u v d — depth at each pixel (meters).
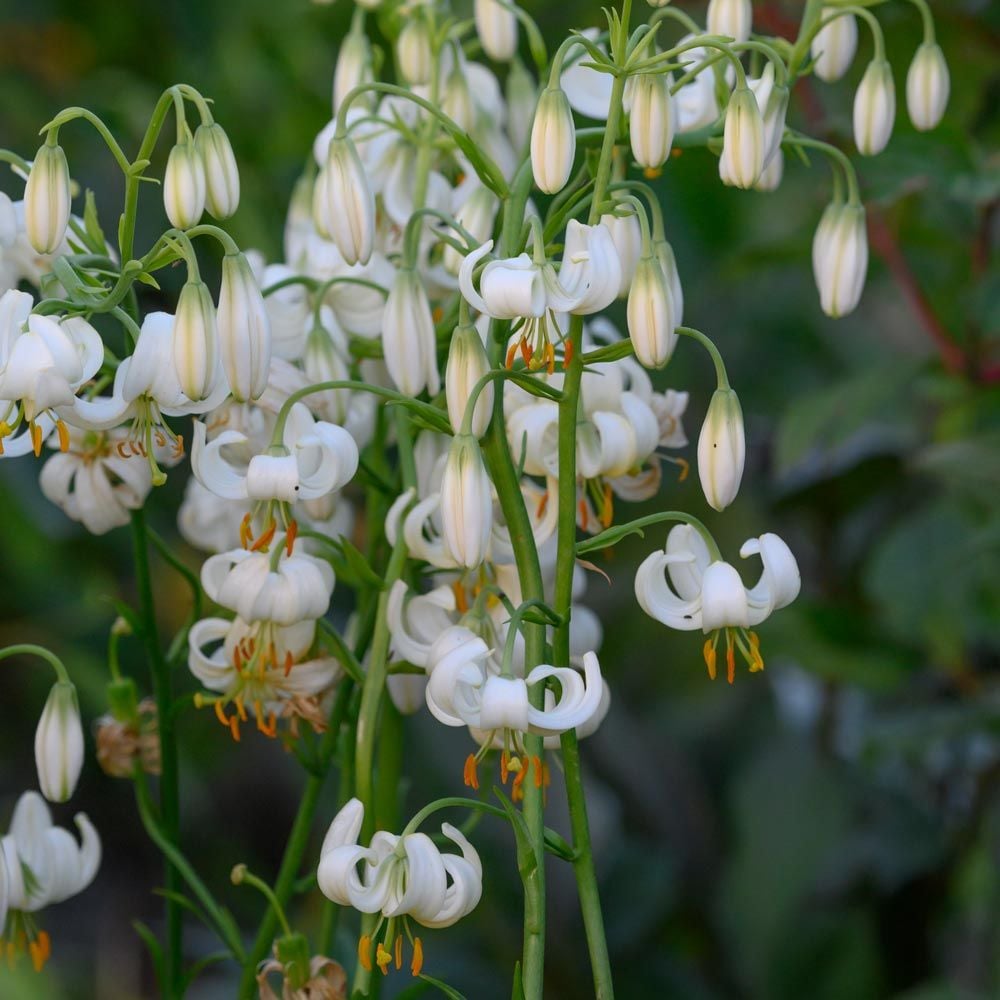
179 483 1.87
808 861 1.63
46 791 1.23
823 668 1.54
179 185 1.18
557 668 1.17
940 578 1.52
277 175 1.80
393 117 1.31
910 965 1.61
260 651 1.23
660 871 1.65
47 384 1.15
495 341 1.21
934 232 1.55
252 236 1.65
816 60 1.27
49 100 2.02
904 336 1.98
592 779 1.84
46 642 1.90
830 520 1.72
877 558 1.54
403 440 1.25
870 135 1.29
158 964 1.27
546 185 1.19
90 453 1.26
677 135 1.24
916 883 1.63
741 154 1.21
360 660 1.27
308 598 1.21
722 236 1.81
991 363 1.53
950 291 1.60
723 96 1.25
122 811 2.19
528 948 1.17
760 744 1.78
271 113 1.82
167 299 1.64
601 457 1.24
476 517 1.17
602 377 1.24
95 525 1.26
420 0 1.31
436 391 1.25
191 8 1.93
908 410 1.77
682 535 1.20
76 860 1.25
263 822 2.02
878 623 1.55
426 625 1.24
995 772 1.57
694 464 1.83
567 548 1.19
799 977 1.56
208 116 1.19
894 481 1.65
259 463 1.19
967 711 1.49
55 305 1.17
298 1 1.82
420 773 1.60
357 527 1.52
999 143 1.64
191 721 1.92
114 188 1.79
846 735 1.83
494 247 1.28
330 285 1.27
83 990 2.02
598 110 1.28
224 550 1.31
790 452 1.53
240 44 1.83
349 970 1.29
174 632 1.94
